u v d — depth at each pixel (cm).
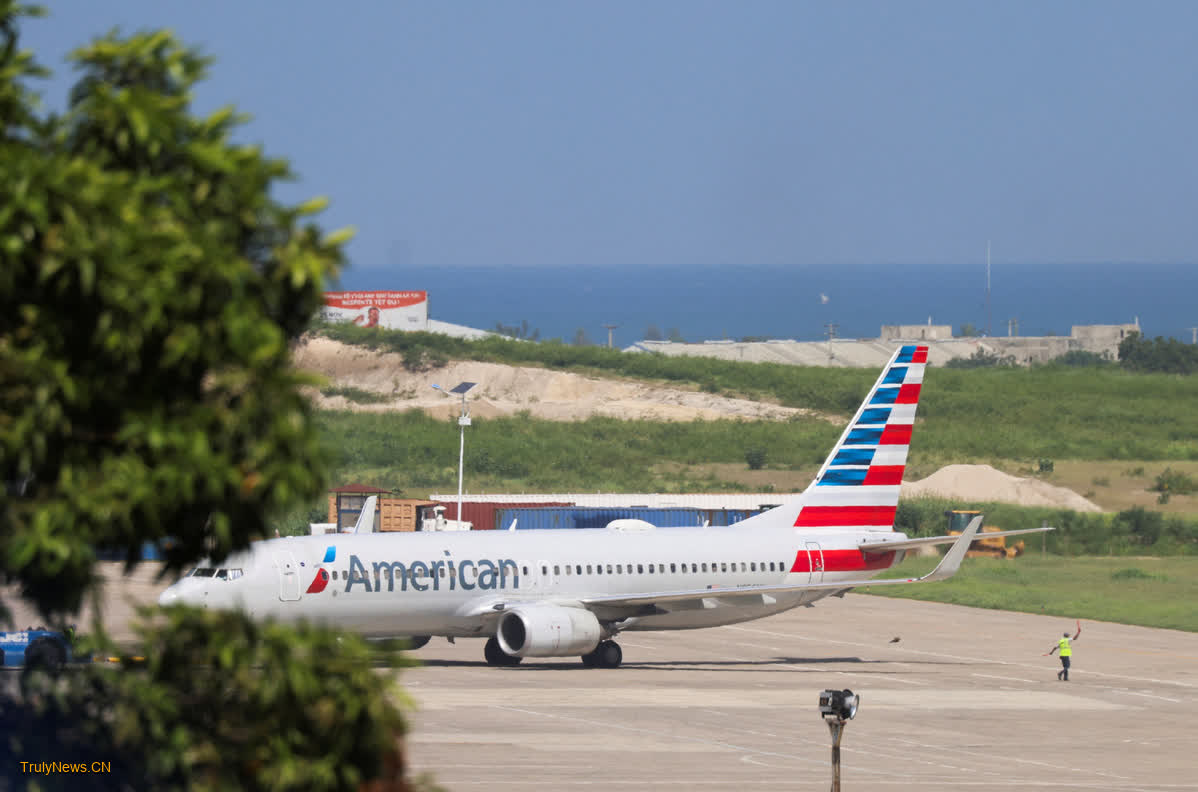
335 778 4912
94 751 5141
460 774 14212
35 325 4541
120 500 4594
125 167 4859
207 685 4984
